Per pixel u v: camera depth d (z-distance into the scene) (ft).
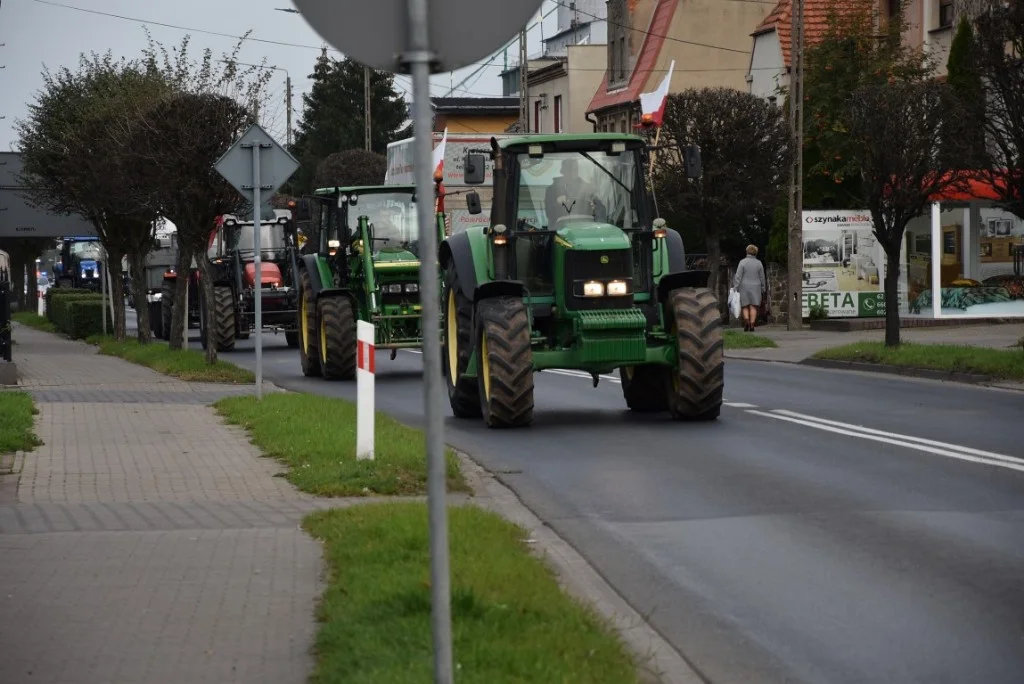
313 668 24.62
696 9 230.48
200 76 105.09
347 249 103.09
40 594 30.25
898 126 102.06
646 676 24.88
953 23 159.53
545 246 68.59
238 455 54.19
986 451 54.95
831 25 165.58
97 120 130.11
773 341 128.26
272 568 32.89
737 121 140.87
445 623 18.83
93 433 61.16
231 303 145.28
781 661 27.09
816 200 165.58
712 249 146.92
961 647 27.81
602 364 65.92
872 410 71.10
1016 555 35.99
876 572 34.45
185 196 102.01
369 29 18.38
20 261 283.38
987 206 142.41
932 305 143.84
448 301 74.69
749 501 44.78
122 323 157.99
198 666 24.80
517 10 18.48
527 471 51.93
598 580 33.86
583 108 273.13
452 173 144.87
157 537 36.83
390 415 73.92
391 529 34.94
